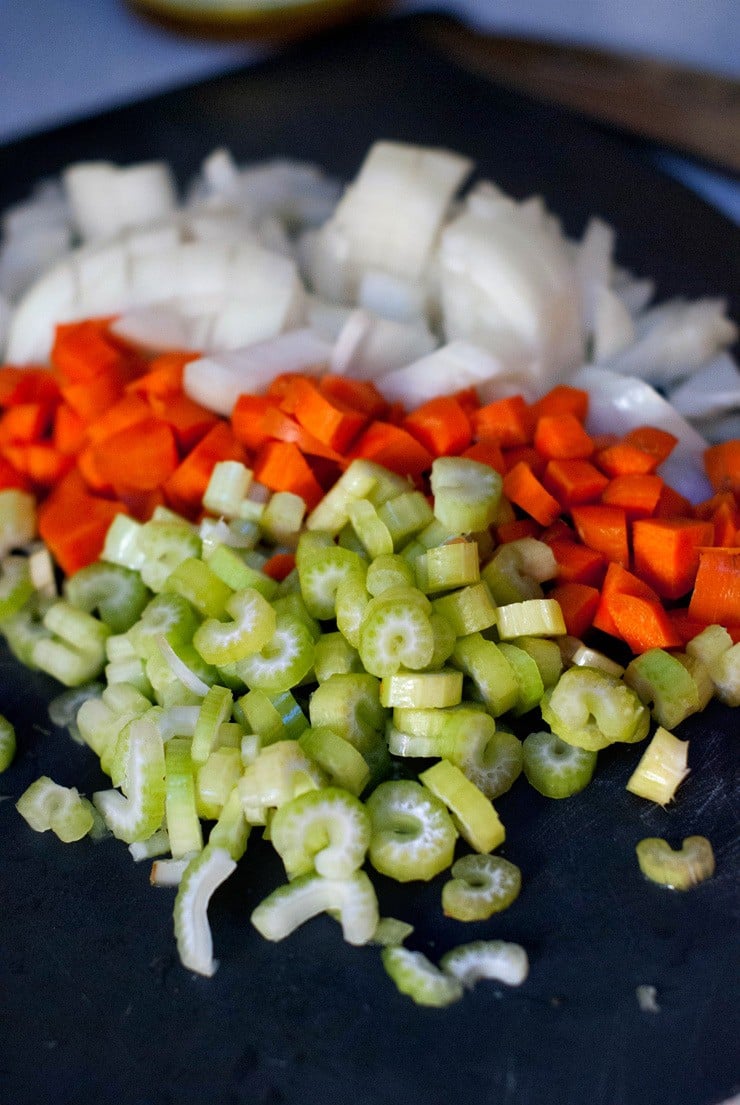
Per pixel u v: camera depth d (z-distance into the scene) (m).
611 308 0.38
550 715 0.31
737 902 0.28
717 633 0.31
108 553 0.35
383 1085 0.27
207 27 0.51
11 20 0.56
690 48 0.49
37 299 0.39
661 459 0.34
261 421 0.35
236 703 0.31
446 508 0.33
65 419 0.37
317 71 0.48
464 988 0.28
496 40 0.48
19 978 0.29
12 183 0.45
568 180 0.43
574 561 0.33
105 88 0.50
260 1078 0.27
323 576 0.32
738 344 0.38
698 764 0.30
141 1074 0.27
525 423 0.35
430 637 0.30
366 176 0.39
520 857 0.29
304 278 0.40
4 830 0.31
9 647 0.35
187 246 0.39
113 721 0.31
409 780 0.30
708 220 0.41
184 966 0.28
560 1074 0.27
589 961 0.28
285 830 0.28
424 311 0.38
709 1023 0.27
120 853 0.30
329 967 0.28
